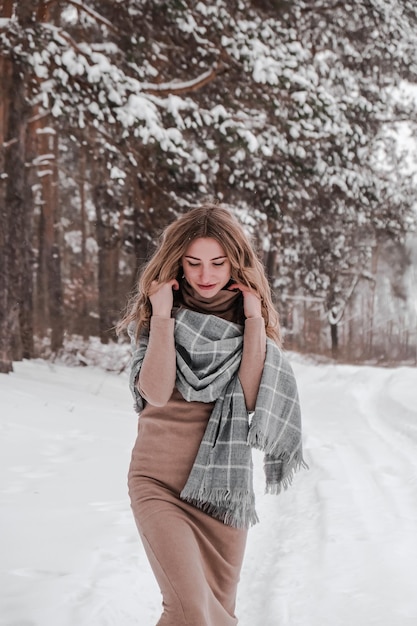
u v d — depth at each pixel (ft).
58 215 94.58
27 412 32.50
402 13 62.23
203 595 8.80
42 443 27.35
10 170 46.03
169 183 55.67
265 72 47.80
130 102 43.96
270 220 59.82
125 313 11.00
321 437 35.40
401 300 179.42
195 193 55.72
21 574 14.21
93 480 22.40
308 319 134.31
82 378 53.36
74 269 112.16
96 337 87.76
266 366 9.89
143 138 44.27
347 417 43.78
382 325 177.37
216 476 9.53
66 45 42.75
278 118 51.55
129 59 48.62
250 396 9.93
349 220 68.54
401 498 22.07
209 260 9.95
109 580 13.97
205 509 9.75
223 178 57.11
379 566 15.83
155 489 9.61
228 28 48.01
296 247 86.22
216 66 49.21
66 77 42.24
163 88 48.57
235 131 48.75
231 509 9.57
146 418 10.02
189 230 10.00
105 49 48.57
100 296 87.61
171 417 9.88
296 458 10.01
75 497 20.30
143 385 9.69
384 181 71.61
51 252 82.69
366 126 63.41
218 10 47.47
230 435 9.67
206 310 10.25
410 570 15.65
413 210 80.79
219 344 9.82
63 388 43.93
